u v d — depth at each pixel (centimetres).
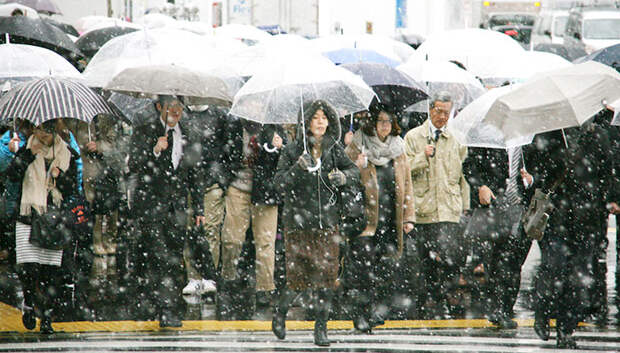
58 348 2406
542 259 2550
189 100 3061
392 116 2839
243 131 3206
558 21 10762
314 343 2502
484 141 2817
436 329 2798
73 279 3238
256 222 3153
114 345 2459
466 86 3872
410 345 2494
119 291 3344
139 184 2881
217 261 3478
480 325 2877
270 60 2930
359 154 2797
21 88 2758
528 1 12075
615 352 2403
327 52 4266
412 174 3253
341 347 2459
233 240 3278
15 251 2712
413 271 3569
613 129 2881
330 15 7456
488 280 2941
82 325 2797
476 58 4438
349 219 2578
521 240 2717
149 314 2991
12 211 2619
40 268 2656
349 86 2892
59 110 2658
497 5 12175
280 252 3634
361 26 8106
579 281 2488
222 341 2552
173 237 2877
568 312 2477
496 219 2867
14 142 2605
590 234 2508
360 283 2747
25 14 5166
